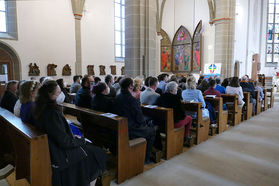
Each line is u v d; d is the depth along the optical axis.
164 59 17.06
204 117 4.84
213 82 5.50
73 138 2.22
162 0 16.62
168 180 3.06
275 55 20.08
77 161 2.22
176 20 16.27
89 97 4.46
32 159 1.95
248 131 5.57
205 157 3.88
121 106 3.22
